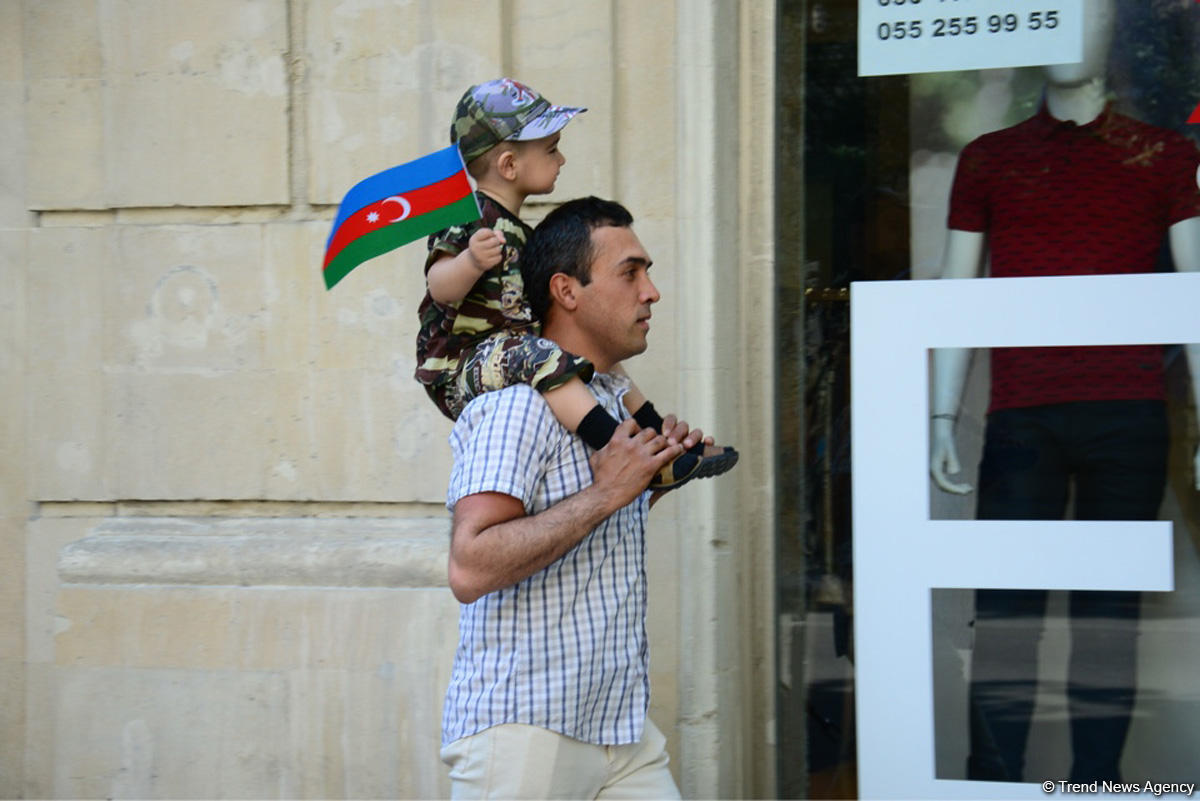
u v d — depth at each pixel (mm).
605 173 5953
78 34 6324
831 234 6137
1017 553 5930
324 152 6176
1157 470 5852
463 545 4035
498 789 4184
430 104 6082
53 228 6375
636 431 4184
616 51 5969
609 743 4371
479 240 4293
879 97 6074
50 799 6367
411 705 5980
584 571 4238
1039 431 5922
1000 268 5992
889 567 6031
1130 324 5859
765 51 6051
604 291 4387
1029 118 5949
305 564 6082
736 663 6016
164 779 6176
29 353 6387
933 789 5992
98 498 6367
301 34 6188
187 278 6270
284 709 6086
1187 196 5840
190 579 6160
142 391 6312
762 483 6145
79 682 6227
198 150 6246
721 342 5898
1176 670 5840
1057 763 5930
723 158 5922
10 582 6434
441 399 4695
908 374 6020
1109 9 5875
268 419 6227
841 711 6160
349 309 6156
